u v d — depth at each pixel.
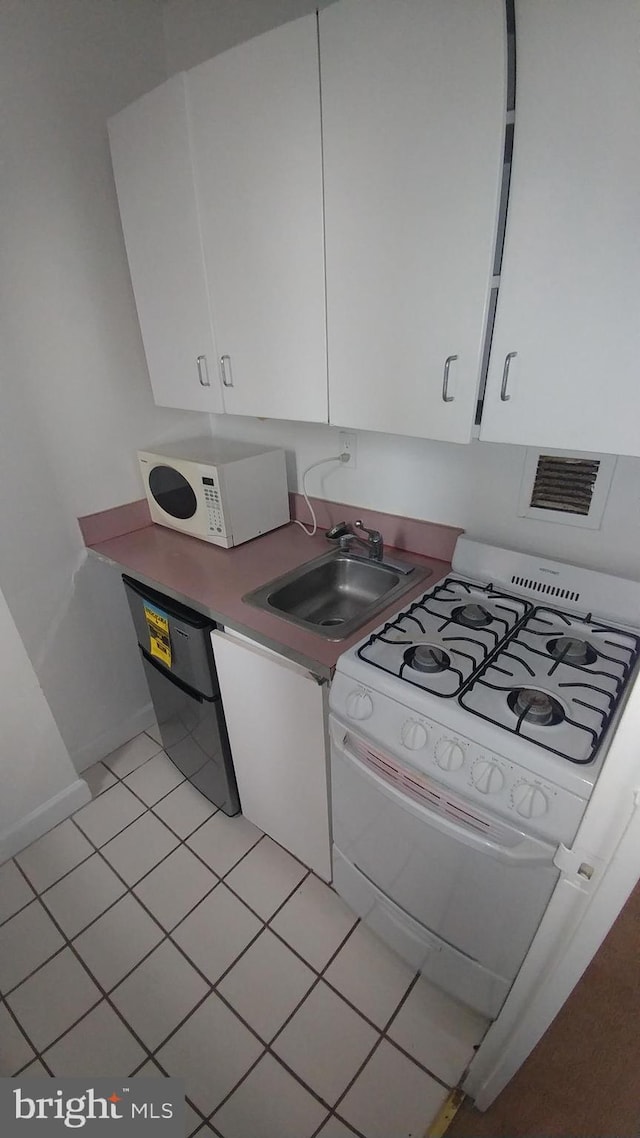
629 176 0.65
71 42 1.28
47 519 1.55
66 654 1.71
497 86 0.69
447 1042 1.15
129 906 1.43
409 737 0.91
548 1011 0.80
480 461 1.29
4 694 1.47
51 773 1.63
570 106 0.66
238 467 1.51
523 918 0.89
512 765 0.81
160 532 1.76
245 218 1.07
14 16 1.17
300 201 0.97
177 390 1.44
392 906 1.17
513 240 0.76
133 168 1.23
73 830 1.66
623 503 1.10
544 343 0.79
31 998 1.24
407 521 1.49
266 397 1.23
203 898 1.45
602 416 0.79
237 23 1.30
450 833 0.88
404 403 0.99
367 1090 1.08
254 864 1.54
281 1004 1.21
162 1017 1.20
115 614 1.81
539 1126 1.02
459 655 1.03
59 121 1.30
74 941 1.35
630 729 0.54
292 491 1.78
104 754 1.93
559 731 0.83
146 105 1.12
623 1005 1.25
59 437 1.51
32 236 1.32
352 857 1.23
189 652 1.37
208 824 1.67
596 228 0.70
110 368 1.58
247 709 1.30
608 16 0.60
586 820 0.62
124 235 1.37
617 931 1.42
